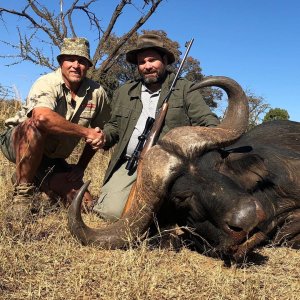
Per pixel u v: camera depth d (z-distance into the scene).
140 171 3.98
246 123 4.12
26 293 3.11
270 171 4.31
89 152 5.42
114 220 4.91
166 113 4.93
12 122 5.26
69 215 3.94
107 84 10.24
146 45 5.02
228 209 3.51
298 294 3.25
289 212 4.39
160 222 4.18
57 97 4.96
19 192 4.79
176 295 3.17
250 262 3.81
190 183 3.78
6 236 4.02
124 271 3.45
